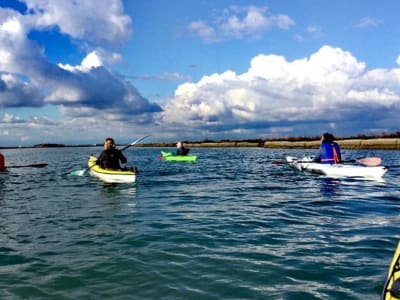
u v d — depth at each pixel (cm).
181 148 2928
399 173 1639
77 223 731
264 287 406
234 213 810
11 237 629
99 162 1465
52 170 2147
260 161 2780
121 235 629
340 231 637
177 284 416
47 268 474
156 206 911
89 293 396
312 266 466
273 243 570
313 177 1527
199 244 568
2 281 434
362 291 392
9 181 1570
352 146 4384
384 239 580
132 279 433
